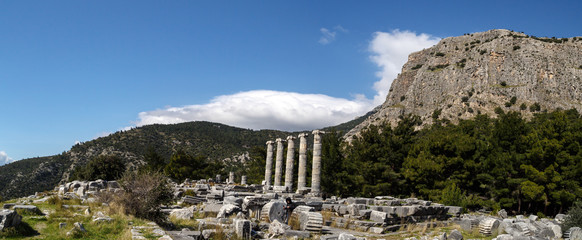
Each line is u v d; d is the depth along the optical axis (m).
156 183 17.61
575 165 38.88
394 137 51.12
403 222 24.23
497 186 43.66
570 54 160.50
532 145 41.88
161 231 13.67
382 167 46.66
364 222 22.28
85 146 130.88
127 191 17.30
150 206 17.03
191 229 15.99
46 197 25.17
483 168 44.66
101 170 59.12
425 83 196.75
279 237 15.89
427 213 26.56
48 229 13.07
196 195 31.38
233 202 20.97
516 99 147.62
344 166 50.97
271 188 41.47
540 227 24.19
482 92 158.50
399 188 48.12
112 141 135.88
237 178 84.69
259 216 20.08
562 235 21.31
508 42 177.38
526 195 39.03
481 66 172.00
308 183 53.59
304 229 17.81
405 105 193.75
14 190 98.56
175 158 75.88
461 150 45.53
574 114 90.00
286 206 19.27
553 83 150.75
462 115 149.62
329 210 25.22
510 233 21.14
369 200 29.12
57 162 118.19
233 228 15.23
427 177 45.59
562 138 41.03
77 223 12.96
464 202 36.97
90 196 24.86
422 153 47.53
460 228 24.56
